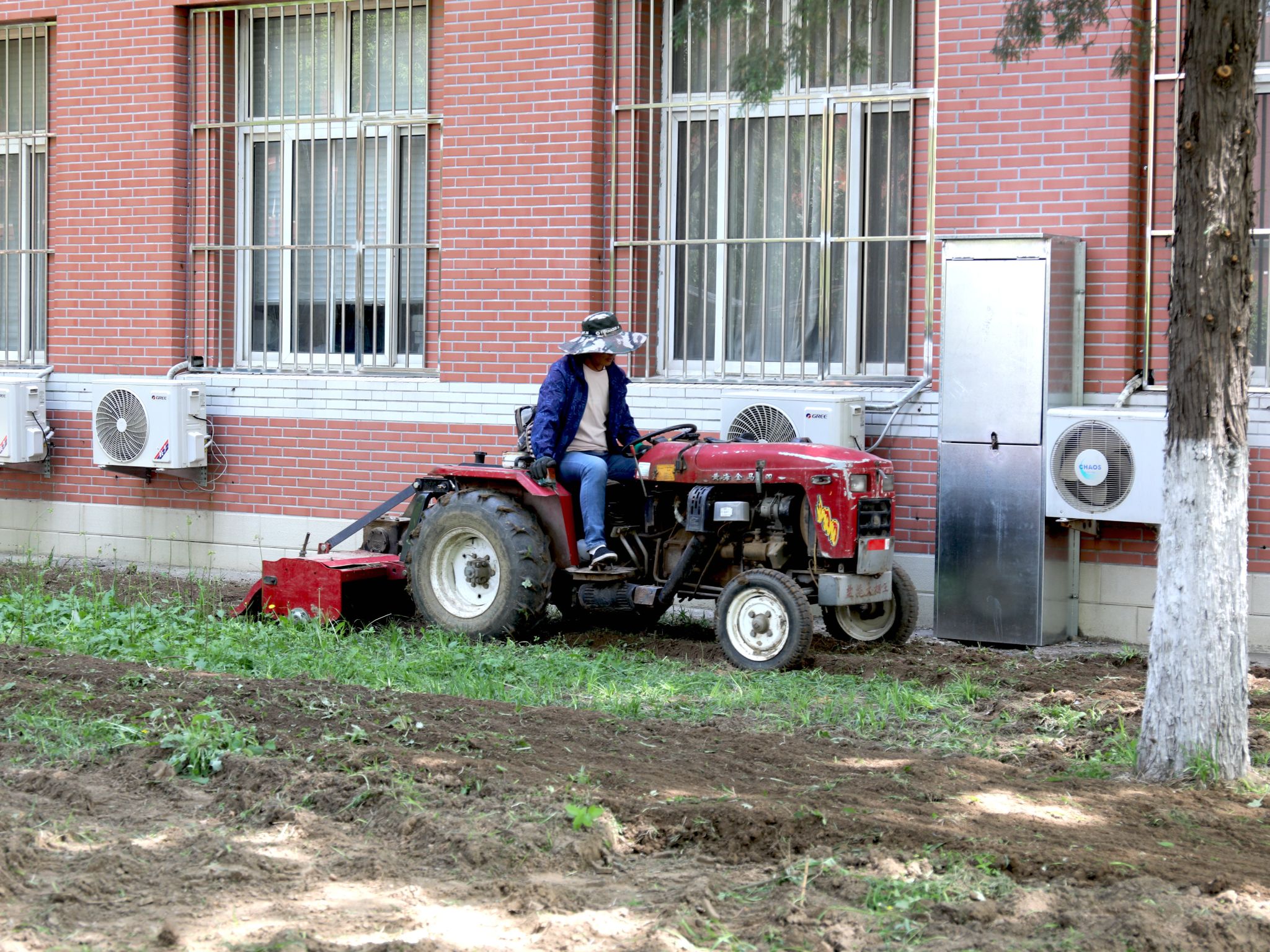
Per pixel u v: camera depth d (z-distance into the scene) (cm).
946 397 863
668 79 1002
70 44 1164
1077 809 519
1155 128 864
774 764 572
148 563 1155
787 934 395
